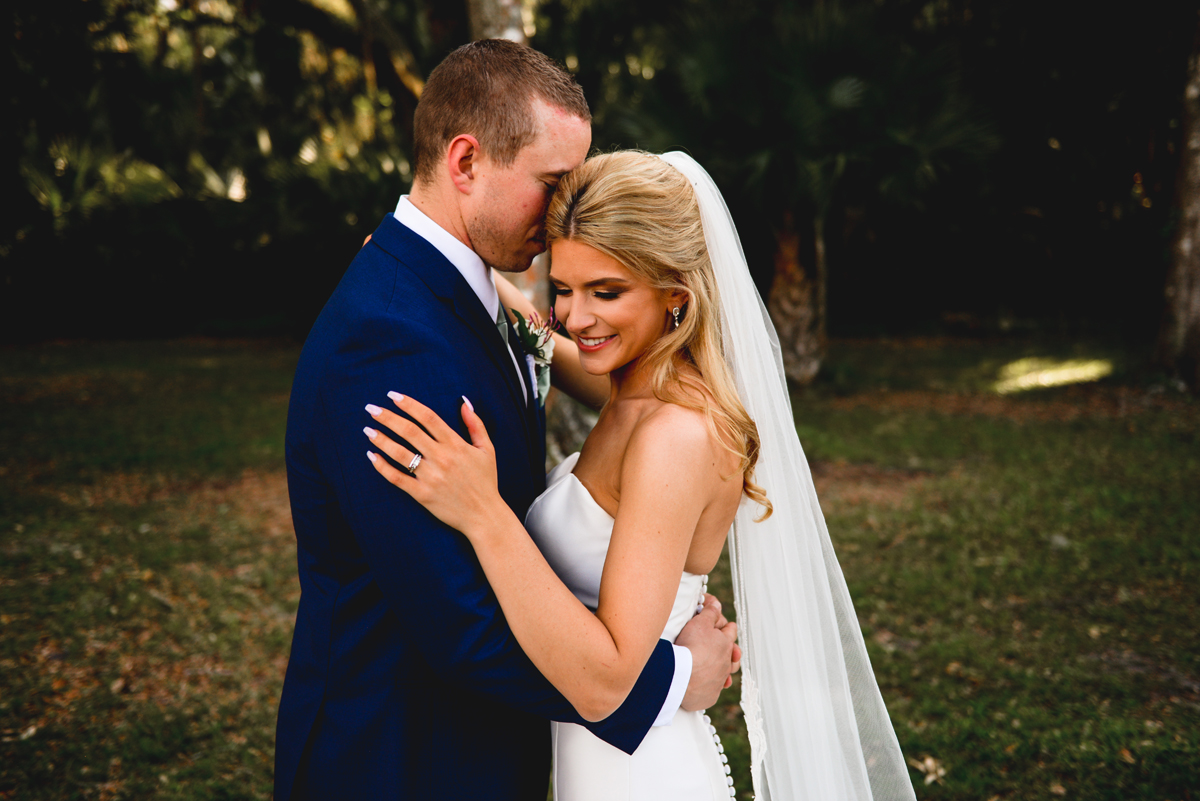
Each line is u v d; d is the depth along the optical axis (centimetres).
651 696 129
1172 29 1088
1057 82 1216
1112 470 638
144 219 1436
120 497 595
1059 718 304
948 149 854
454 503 115
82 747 289
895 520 531
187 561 474
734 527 152
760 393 148
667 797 139
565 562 145
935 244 1445
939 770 273
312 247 1304
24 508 562
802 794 152
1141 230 1320
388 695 126
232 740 298
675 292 137
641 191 130
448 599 115
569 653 117
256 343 1454
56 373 1130
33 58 977
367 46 1162
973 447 719
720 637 143
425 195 135
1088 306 1472
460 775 129
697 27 887
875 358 1238
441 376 120
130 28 1086
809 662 152
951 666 345
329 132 1623
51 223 1392
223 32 1669
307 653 131
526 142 128
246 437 779
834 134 830
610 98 1216
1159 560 460
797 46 838
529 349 155
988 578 438
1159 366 938
